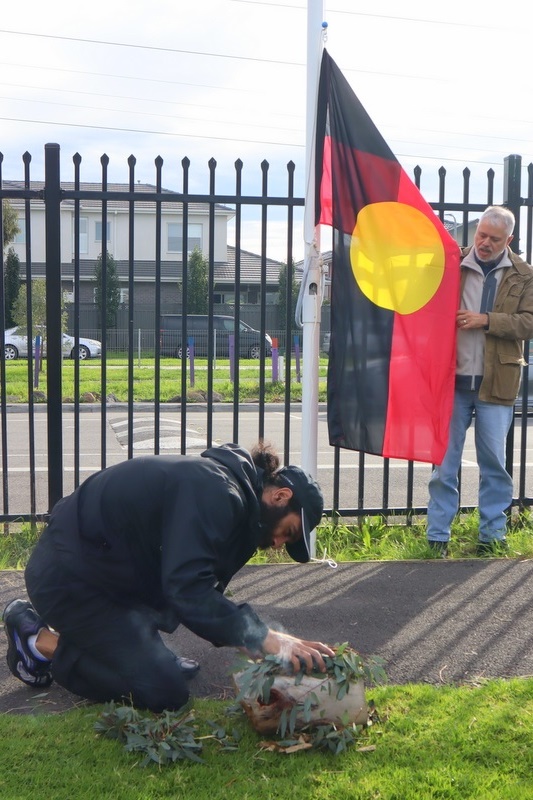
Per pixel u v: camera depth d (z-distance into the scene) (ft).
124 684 9.93
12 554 17.12
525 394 19.33
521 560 16.60
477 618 13.42
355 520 19.62
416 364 15.92
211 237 17.22
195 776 8.79
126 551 9.64
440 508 17.10
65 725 9.79
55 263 17.29
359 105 15.85
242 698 9.37
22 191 17.11
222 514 9.11
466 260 16.38
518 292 16.19
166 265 116.57
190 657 11.89
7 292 88.07
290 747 9.24
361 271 15.90
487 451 16.83
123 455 30.78
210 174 17.16
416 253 15.87
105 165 16.99
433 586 14.97
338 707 9.43
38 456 30.86
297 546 10.03
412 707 10.27
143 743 9.12
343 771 8.87
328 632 12.79
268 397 52.03
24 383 56.85
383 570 15.90
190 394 51.62
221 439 35.42
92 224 112.37
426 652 12.09
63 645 10.31
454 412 16.72
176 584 8.85
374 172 15.81
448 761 9.04
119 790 8.46
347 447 16.19
